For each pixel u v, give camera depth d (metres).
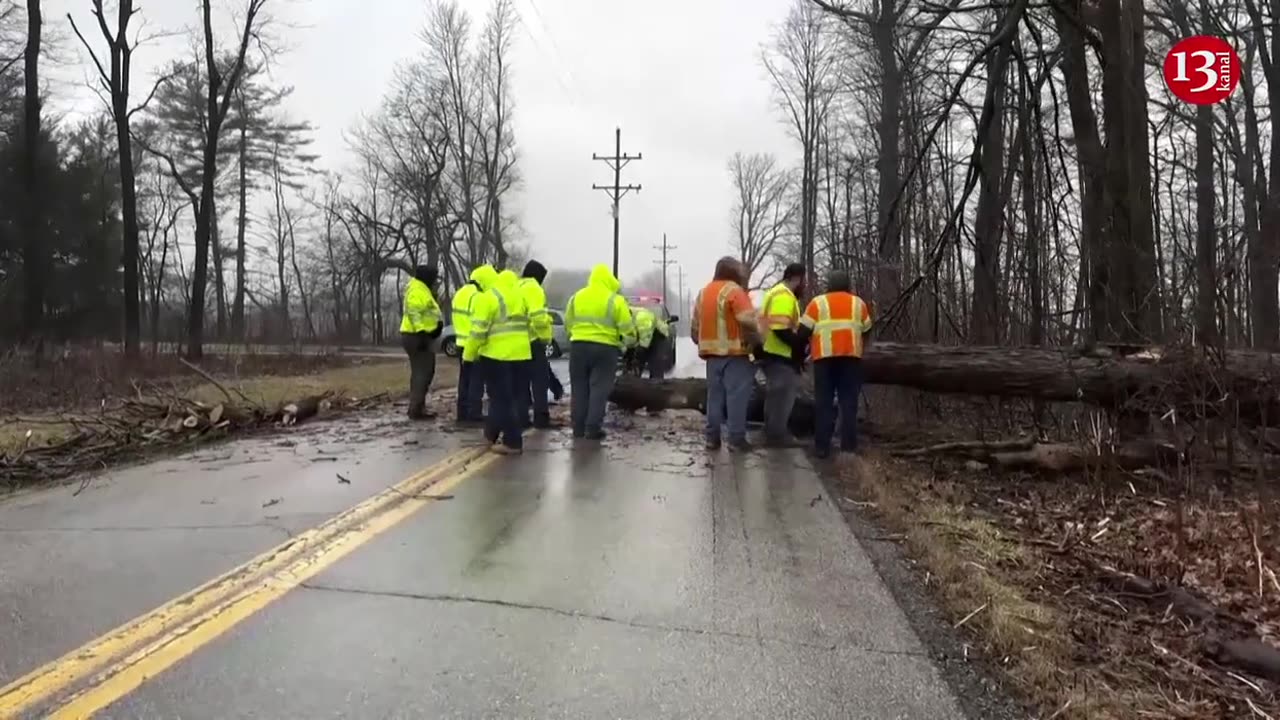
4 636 3.47
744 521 5.54
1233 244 8.07
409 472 6.93
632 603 3.99
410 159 48.56
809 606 4.02
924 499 6.30
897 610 4.00
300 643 3.44
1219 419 6.48
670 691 3.12
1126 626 4.08
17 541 4.86
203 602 3.87
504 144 48.44
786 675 3.28
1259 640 3.86
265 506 5.72
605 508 5.81
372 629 3.60
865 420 9.38
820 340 7.78
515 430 7.94
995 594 4.19
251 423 9.59
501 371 7.88
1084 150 8.96
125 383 14.78
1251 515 5.51
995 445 7.48
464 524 5.32
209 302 54.94
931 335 10.84
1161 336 7.49
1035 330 9.70
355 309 59.78
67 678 3.10
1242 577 4.77
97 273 34.88
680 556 4.74
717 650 3.49
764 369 8.50
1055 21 10.66
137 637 3.47
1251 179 20.94
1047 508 6.32
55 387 14.21
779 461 7.71
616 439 8.92
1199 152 16.94
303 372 20.25
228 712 2.88
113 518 5.40
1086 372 7.17
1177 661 3.69
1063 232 9.62
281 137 50.28
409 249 48.22
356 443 8.49
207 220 23.36
